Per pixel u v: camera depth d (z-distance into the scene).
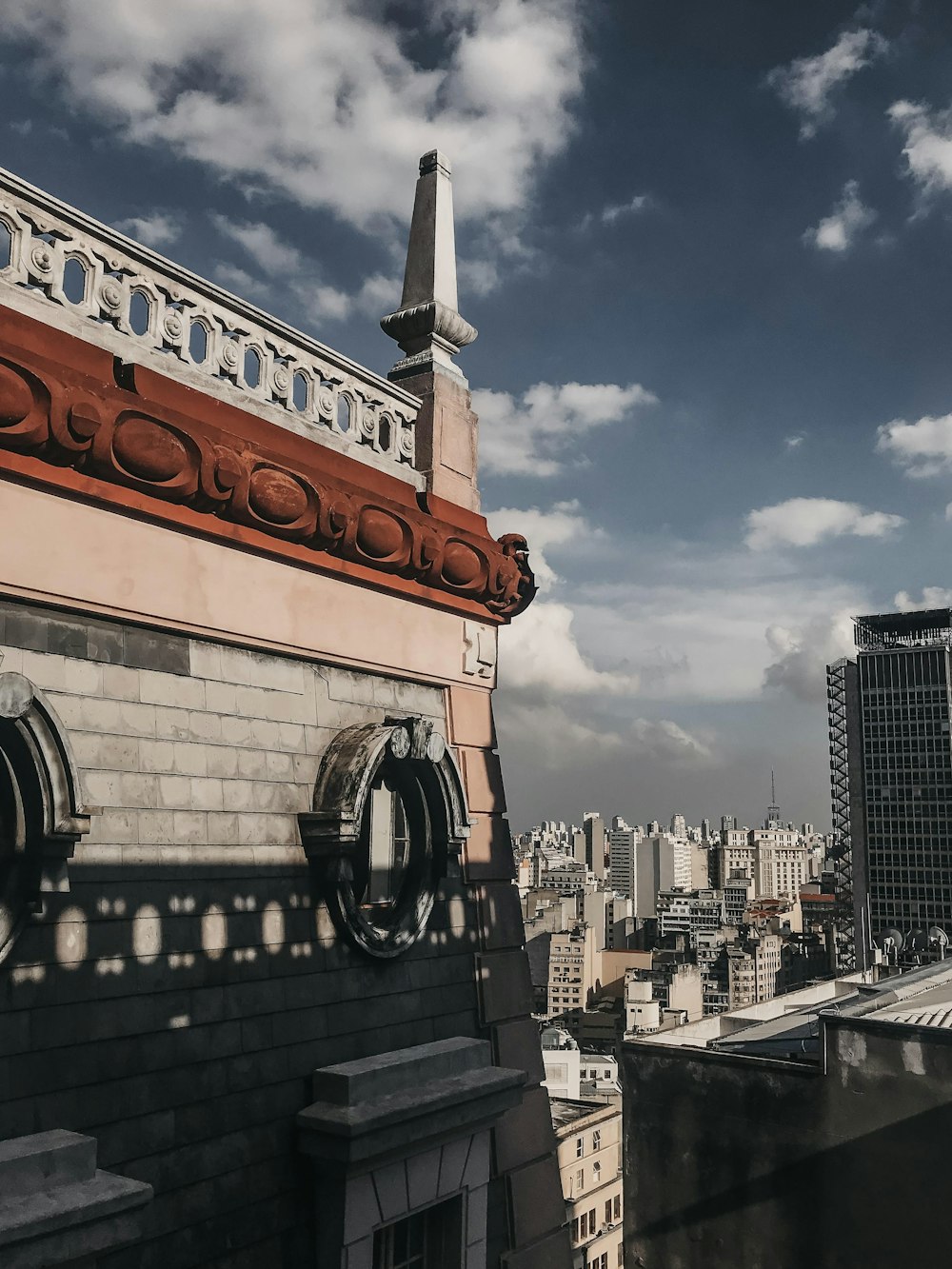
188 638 8.18
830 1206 16.94
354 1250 8.23
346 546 9.23
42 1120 6.67
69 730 7.22
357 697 9.73
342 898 8.87
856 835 181.12
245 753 8.48
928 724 178.88
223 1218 7.65
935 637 187.62
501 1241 10.09
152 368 8.15
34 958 6.80
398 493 10.38
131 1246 7.05
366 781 8.95
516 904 11.29
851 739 183.25
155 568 7.84
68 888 6.85
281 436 9.03
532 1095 10.88
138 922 7.44
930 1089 16.31
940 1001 21.38
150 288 8.30
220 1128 7.74
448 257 11.78
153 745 7.77
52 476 7.10
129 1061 7.23
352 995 9.08
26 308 7.32
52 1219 5.91
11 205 7.32
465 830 10.15
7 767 6.95
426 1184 8.95
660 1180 18.83
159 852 7.66
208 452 7.84
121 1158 7.07
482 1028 10.52
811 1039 19.88
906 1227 16.16
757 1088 18.14
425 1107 8.57
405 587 10.11
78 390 7.02
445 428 11.28
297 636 8.97
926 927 174.25
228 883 8.13
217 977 7.91
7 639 6.98
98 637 7.54
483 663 11.25
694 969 187.50
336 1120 7.98
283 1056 8.33
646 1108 19.25
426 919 9.84
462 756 10.89
